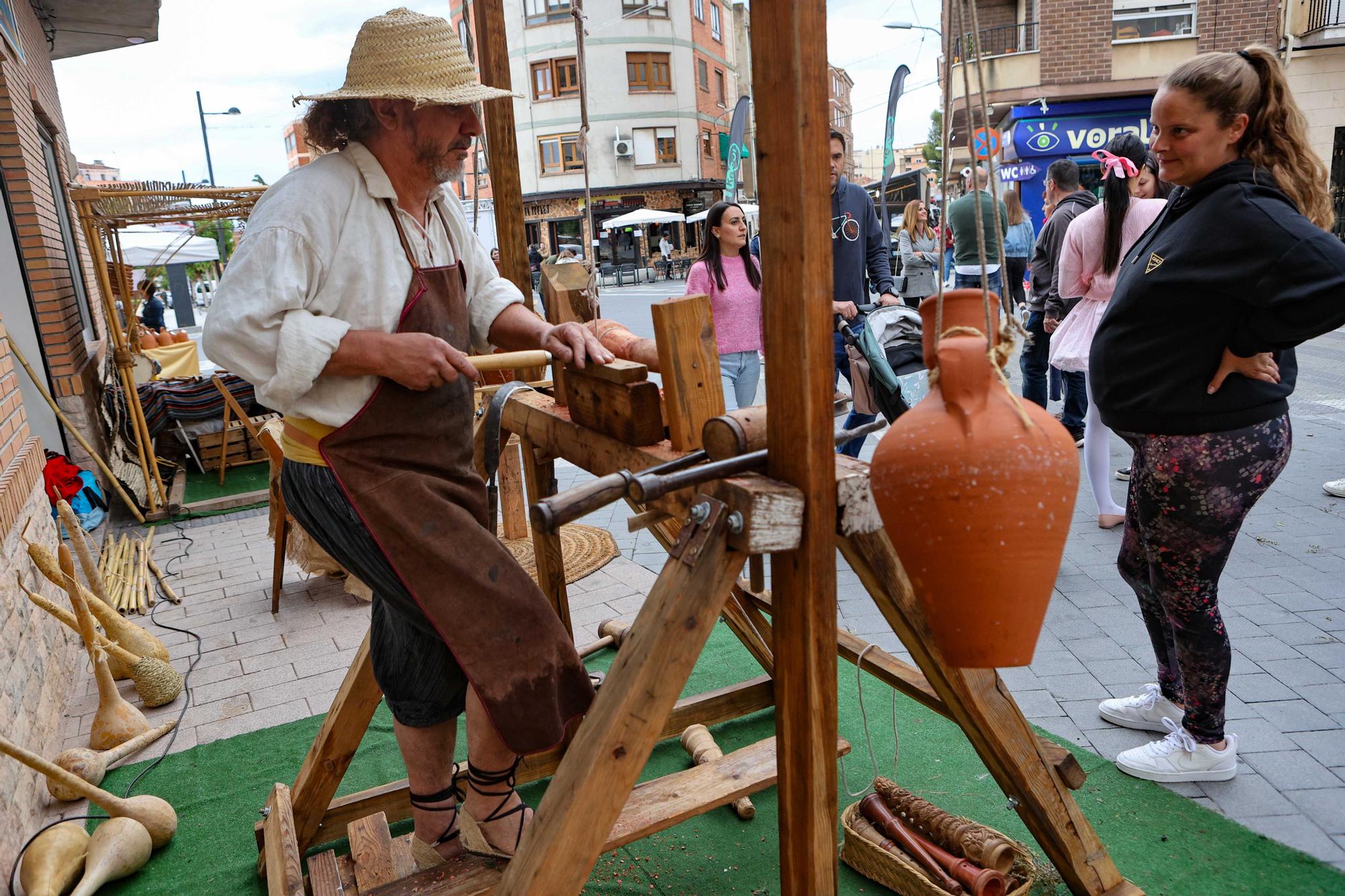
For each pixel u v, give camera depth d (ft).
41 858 7.68
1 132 19.89
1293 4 47.52
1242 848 7.20
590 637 12.14
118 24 30.30
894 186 58.70
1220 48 52.06
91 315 29.71
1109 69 53.67
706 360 5.64
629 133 117.19
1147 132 55.01
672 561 4.79
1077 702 9.51
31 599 10.57
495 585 5.35
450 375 5.15
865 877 7.30
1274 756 8.32
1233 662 9.99
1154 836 7.38
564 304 7.97
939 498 3.65
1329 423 20.10
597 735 4.69
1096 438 14.23
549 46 114.83
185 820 8.91
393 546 5.27
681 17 116.67
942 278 4.00
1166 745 8.16
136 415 20.56
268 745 10.23
